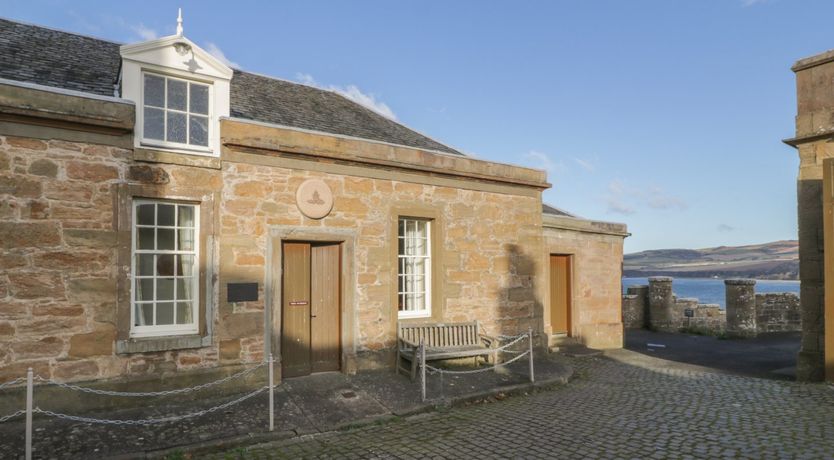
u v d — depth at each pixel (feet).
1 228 19.13
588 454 16.96
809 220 28.55
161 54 22.67
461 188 32.55
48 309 19.84
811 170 28.55
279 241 25.39
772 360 38.04
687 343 48.06
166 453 17.01
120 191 21.48
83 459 16.28
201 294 23.13
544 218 40.19
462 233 32.45
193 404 21.99
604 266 45.16
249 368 24.06
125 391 21.13
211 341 23.15
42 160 19.97
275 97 34.12
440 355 27.37
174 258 23.15
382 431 20.13
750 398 24.20
